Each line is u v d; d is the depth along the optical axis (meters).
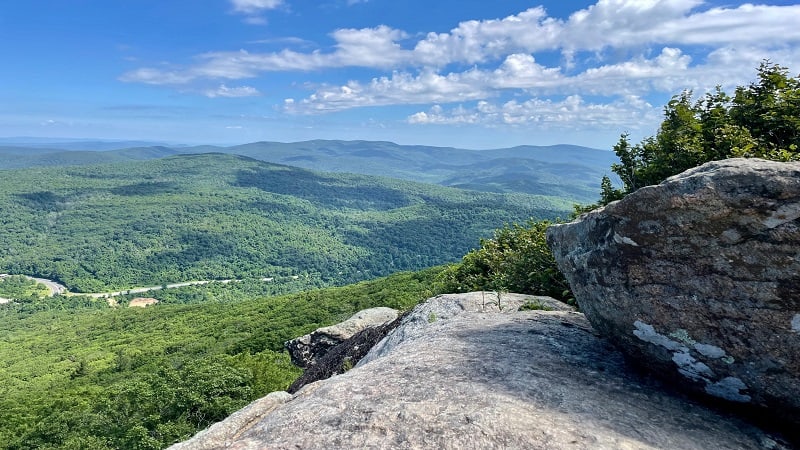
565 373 4.82
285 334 68.94
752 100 8.37
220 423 5.01
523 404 4.10
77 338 113.94
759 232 3.65
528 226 14.31
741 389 4.08
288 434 4.05
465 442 3.56
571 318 6.72
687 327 4.22
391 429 3.85
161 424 25.59
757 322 3.79
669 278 4.25
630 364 5.13
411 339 6.81
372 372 5.18
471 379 4.63
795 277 3.55
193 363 31.33
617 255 4.59
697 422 4.09
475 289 12.66
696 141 7.92
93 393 44.56
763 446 3.82
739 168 3.75
